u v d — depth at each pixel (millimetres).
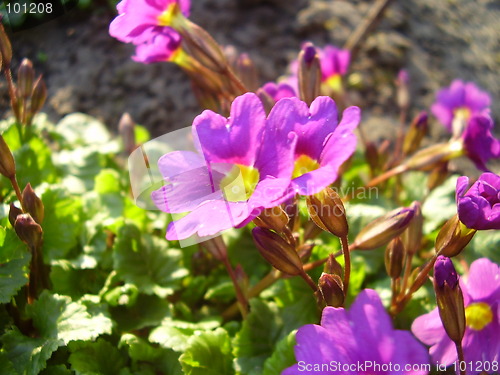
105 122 235
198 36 147
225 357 139
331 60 191
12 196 156
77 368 130
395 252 129
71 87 241
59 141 202
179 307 156
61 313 133
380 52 271
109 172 178
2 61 141
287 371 105
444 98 199
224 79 163
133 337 137
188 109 242
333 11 280
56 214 154
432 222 180
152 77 249
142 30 145
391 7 292
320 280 110
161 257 160
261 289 145
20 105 159
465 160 243
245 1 275
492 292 119
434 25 295
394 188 203
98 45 255
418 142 184
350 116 101
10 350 129
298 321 146
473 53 289
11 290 128
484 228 107
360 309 102
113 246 156
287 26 271
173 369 138
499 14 320
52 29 249
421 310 151
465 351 120
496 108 267
